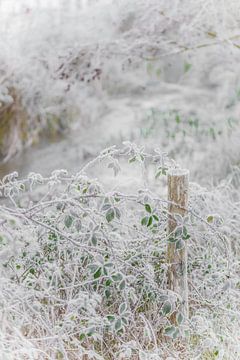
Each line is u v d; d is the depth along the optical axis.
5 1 7.34
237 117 7.43
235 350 3.77
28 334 3.58
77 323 3.80
